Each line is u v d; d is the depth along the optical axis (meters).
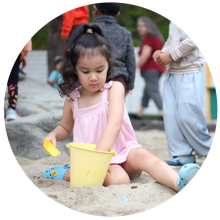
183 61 3.06
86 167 2.15
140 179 2.54
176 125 3.09
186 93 3.00
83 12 4.30
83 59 2.26
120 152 2.50
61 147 3.42
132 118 7.69
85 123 2.47
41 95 4.55
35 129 3.39
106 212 1.86
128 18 12.31
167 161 3.09
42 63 7.93
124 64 3.38
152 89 6.26
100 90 2.50
